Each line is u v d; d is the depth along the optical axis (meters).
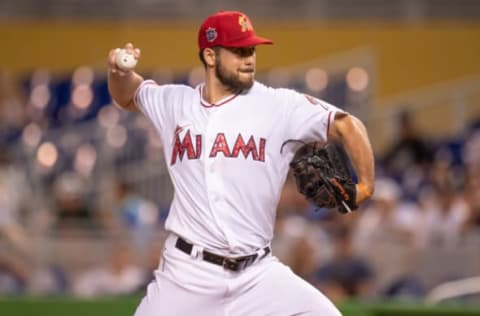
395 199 40.16
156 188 45.50
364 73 53.25
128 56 20.17
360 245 35.97
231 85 19.27
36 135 50.00
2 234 36.59
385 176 45.41
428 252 36.03
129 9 57.00
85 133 49.00
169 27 56.50
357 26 56.16
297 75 52.53
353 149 19.09
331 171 19.25
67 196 41.12
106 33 56.81
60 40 56.81
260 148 19.17
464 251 36.09
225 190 19.12
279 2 56.72
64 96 54.62
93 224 38.44
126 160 47.59
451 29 55.72
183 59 56.16
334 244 35.78
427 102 50.34
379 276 35.75
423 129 50.09
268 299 19.28
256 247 19.30
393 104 50.59
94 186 45.97
